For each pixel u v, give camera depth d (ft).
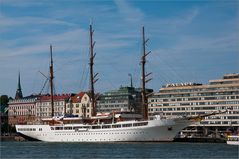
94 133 636.89
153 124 598.34
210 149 512.63
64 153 453.99
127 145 566.77
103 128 631.15
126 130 612.29
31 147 558.56
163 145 572.92
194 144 645.51
